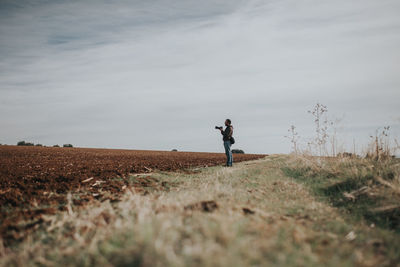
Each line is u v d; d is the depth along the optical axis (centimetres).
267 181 687
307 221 357
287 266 198
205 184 612
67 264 225
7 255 261
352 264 221
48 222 355
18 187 557
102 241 255
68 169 876
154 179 733
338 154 798
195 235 232
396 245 282
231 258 193
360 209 434
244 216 327
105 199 486
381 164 635
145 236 228
